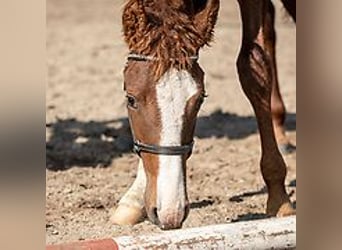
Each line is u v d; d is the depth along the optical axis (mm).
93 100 14594
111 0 27125
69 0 27016
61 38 20547
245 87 7809
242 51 7793
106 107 14055
